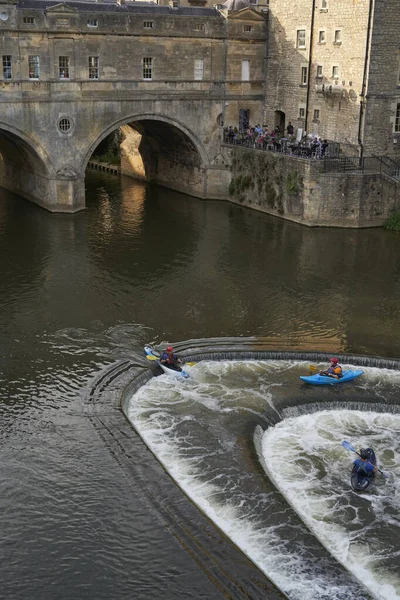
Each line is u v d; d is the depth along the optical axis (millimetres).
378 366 30016
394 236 46875
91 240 45625
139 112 52375
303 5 51500
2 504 20906
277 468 23734
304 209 48375
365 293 37562
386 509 21984
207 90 54500
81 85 49312
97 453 23297
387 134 48875
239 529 20500
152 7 52219
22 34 46312
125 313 34375
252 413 26281
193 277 39375
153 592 18000
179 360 29406
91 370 28719
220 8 56875
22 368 28672
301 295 37125
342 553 20078
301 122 53719
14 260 41406
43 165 50344
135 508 20875
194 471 22891
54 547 19391
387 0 45781
